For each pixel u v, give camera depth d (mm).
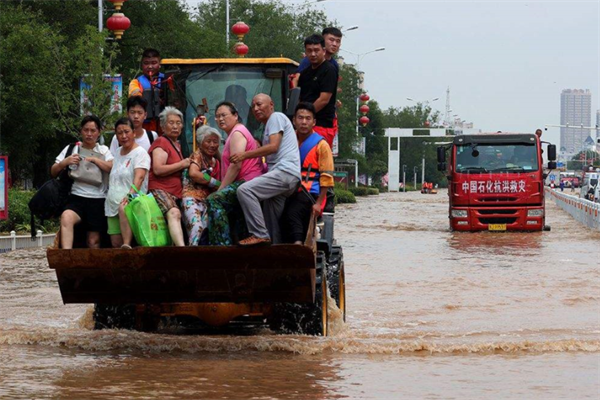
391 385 11711
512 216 44312
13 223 39062
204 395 10961
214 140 13727
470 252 33781
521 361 13547
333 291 16500
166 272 13648
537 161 44438
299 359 13445
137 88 18172
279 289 13734
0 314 18281
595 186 88250
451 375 12414
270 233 13633
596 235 42344
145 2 63438
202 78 18047
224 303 14500
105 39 44094
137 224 13633
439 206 85812
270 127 13523
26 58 44000
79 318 17391
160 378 11898
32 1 51812
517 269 27719
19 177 58531
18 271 26875
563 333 16375
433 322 17828
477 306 20094
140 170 13844
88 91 43219
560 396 11156
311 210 13844
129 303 14133
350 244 37875
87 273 13781
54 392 10969
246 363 13047
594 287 23344
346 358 13625
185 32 66188
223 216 13484
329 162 14352
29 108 44406
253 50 96062
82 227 14516
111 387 11297
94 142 14438
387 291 22656
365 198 118000
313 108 14367
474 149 44875
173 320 16391
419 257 31844
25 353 13617
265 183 13305
